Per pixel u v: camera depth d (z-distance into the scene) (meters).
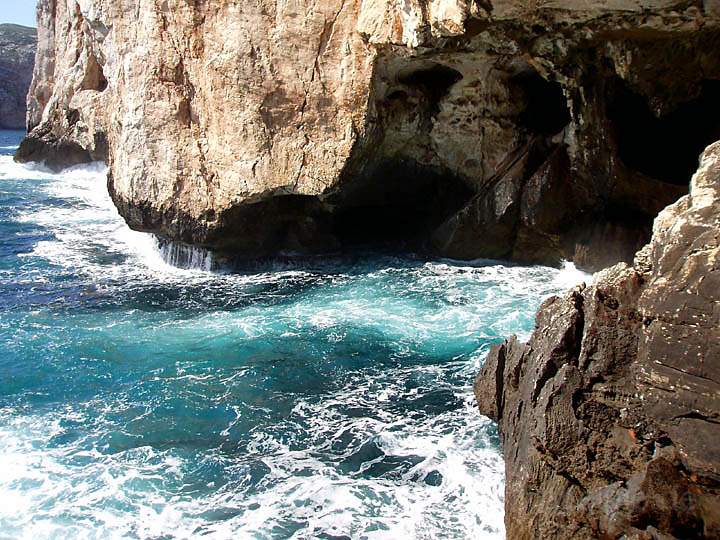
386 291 16.70
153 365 13.06
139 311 15.78
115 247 21.78
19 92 78.19
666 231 7.56
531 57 15.51
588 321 7.97
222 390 12.09
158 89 18.11
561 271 17.91
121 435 10.84
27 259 20.12
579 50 14.78
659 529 6.60
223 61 17.33
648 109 15.48
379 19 15.45
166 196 18.36
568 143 17.09
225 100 17.55
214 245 18.53
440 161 19.27
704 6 11.87
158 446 10.55
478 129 18.39
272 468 9.95
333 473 9.80
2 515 9.03
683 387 6.80
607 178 16.52
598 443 7.64
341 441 10.55
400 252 19.95
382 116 17.62
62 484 9.65
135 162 18.66
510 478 8.48
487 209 18.34
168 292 17.09
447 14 13.27
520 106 18.17
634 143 16.08
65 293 17.02
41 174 37.38
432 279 17.50
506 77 17.78
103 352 13.60
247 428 10.97
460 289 16.69
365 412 11.33
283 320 15.03
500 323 14.55
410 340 13.90
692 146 15.35
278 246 19.61
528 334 13.91
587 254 17.38
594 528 7.05
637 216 16.69
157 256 20.55
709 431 6.60
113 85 20.11
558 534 7.41
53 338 14.23
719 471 6.48
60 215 26.73
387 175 19.36
